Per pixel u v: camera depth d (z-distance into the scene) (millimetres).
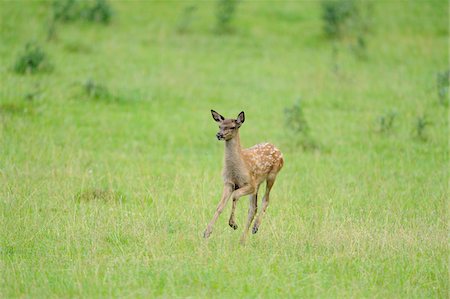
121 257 21172
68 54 54156
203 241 22578
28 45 49938
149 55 55844
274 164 25750
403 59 58562
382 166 35062
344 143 39125
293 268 20719
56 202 26969
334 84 51312
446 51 60500
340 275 20406
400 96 48750
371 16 66875
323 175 32750
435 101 47562
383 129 40938
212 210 26719
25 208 26016
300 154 37000
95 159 34250
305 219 25656
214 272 20109
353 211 26953
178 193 28453
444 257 22125
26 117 40000
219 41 60594
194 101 46688
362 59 58156
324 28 63438
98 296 18500
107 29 61219
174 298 18453
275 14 67438
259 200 28484
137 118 42438
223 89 49438
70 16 61938
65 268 20641
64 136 37688
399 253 22219
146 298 18406
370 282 20031
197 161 35188
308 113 45094
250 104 46594
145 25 62812
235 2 65062
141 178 30938
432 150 38094
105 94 45562
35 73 49000
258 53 58531
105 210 26094
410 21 66562
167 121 42344
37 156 33125
